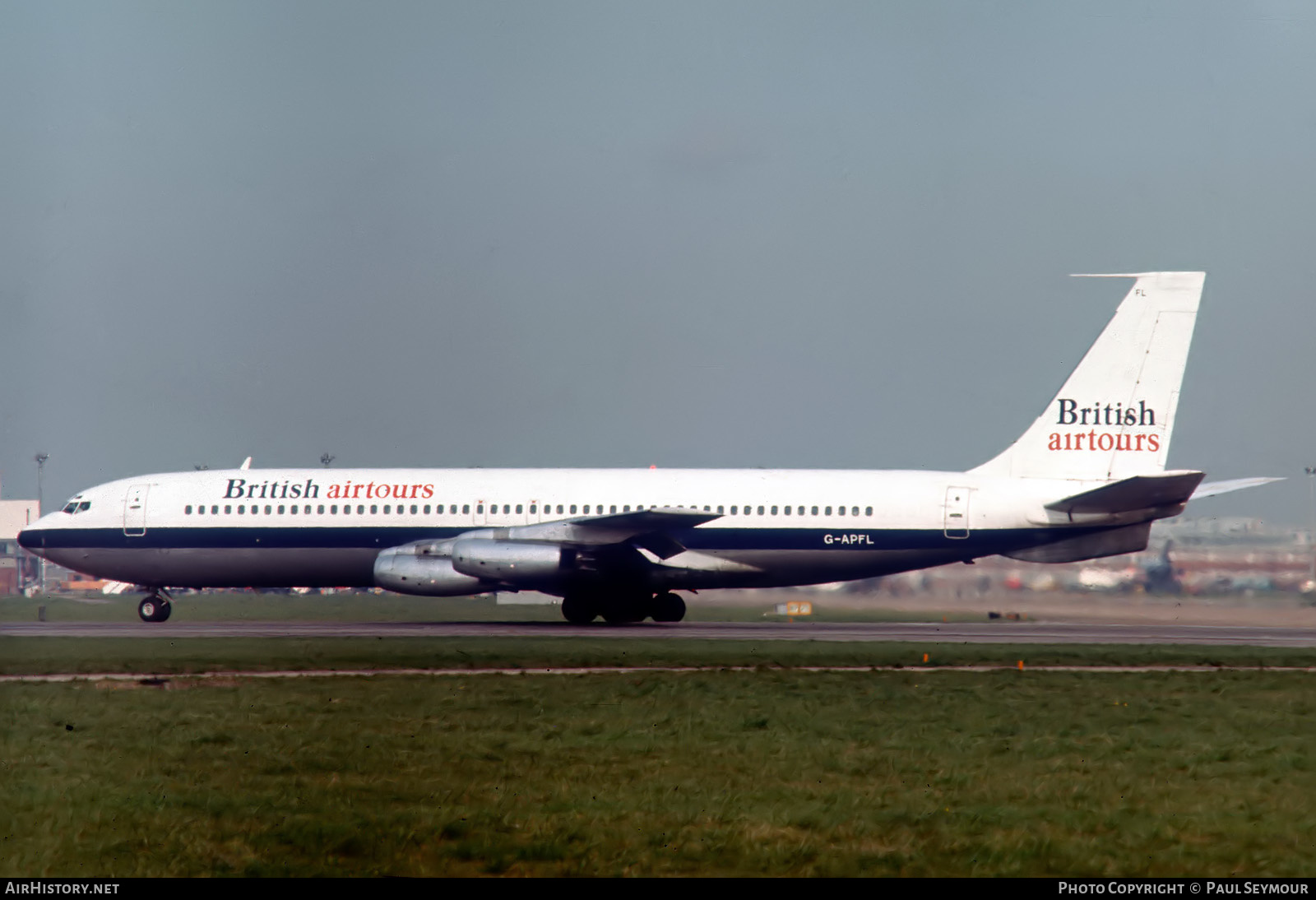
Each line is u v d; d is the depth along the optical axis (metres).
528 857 52.47
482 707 92.50
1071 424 174.75
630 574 173.88
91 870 51.12
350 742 77.81
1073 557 173.00
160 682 107.38
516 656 125.19
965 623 191.38
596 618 191.75
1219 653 133.62
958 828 57.31
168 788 64.94
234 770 69.44
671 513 160.88
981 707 93.38
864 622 194.50
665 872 50.91
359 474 182.25
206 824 57.91
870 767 70.56
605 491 176.25
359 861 52.41
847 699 97.19
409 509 177.75
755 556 173.00
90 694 99.69
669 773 68.50
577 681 107.38
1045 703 96.31
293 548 179.12
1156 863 52.06
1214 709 93.56
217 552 180.75
